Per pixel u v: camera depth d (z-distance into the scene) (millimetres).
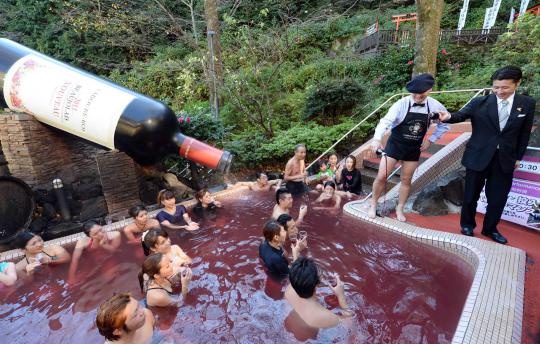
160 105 4668
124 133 4484
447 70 10023
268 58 9234
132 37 11039
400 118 3549
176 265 3137
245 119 9141
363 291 2783
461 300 2611
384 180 3951
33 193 4387
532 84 6109
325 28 13445
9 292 3057
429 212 4215
